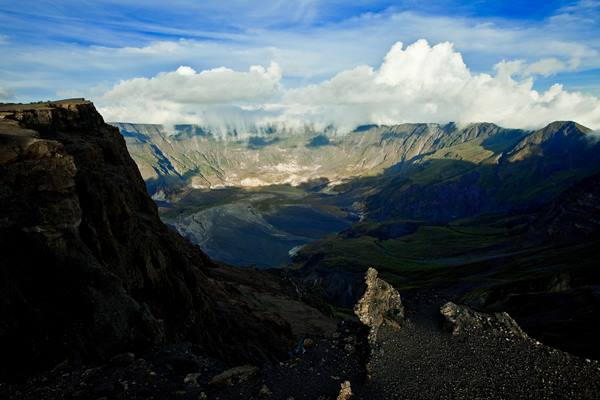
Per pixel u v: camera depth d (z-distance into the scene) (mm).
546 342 55062
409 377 33219
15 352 32469
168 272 58844
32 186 39969
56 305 36438
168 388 31812
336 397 30844
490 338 38719
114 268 49000
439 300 47031
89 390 30781
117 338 37344
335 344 39125
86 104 72125
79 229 45562
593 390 31828
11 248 36469
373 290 43219
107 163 69125
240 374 33531
